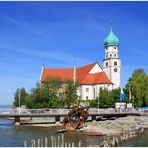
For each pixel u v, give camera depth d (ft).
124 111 402.72
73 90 460.55
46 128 325.21
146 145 212.23
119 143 219.82
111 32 634.43
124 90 508.94
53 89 455.63
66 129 302.45
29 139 248.73
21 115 355.56
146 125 320.50
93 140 237.04
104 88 576.20
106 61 636.07
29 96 478.59
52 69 642.63
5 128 327.67
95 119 376.27
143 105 494.59
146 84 495.41
